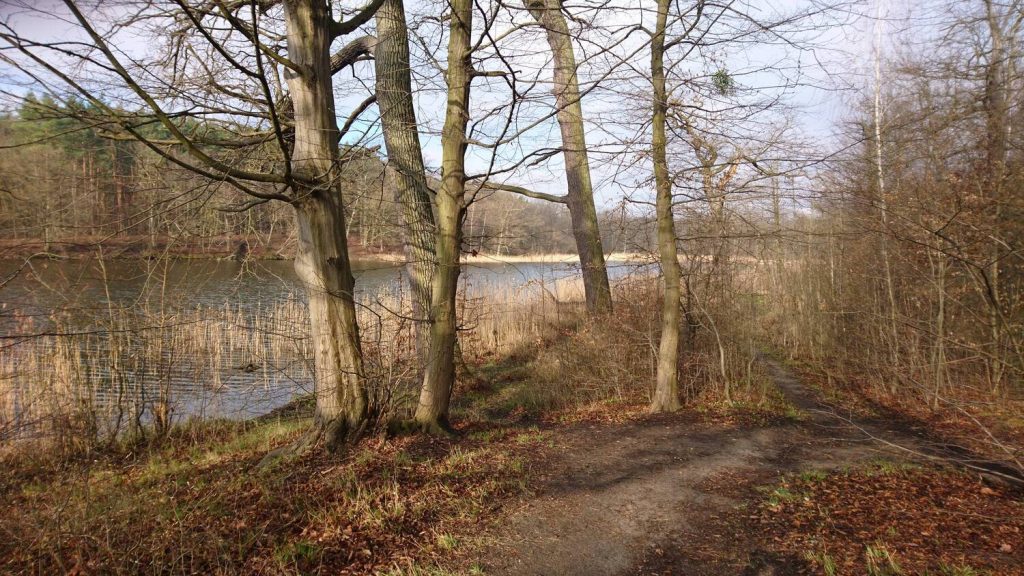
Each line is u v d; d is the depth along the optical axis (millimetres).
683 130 8133
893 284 11141
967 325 9875
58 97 4316
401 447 6309
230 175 4992
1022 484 5336
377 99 9273
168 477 6078
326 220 6094
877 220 9305
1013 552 3992
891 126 9805
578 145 12820
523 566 4055
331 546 4207
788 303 15078
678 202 8539
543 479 5723
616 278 11484
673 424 7957
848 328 12656
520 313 14789
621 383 10219
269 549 4133
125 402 8016
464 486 5406
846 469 5996
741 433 7477
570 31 6684
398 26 9094
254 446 7352
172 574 3744
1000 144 9719
